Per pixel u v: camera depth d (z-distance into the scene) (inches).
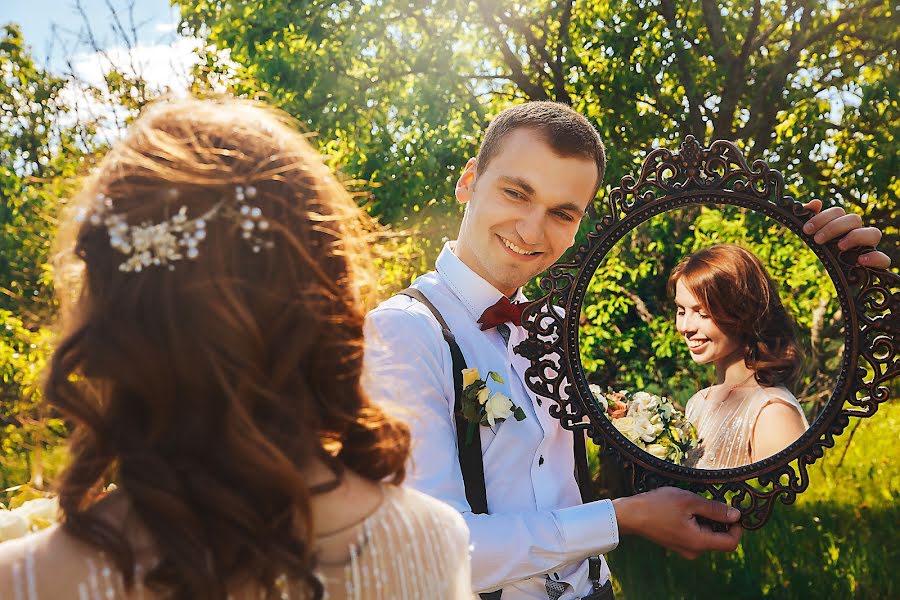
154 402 31.4
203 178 32.8
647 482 78.1
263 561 31.5
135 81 194.1
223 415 31.8
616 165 183.6
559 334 76.7
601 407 77.2
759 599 152.9
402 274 177.3
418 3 196.7
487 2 197.6
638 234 76.7
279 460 31.9
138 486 30.6
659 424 77.4
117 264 32.1
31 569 30.9
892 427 143.8
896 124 175.2
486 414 72.6
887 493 153.5
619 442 77.1
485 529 70.2
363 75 206.4
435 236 192.2
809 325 76.7
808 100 186.1
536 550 71.0
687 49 189.5
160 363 31.2
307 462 34.3
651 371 77.4
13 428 159.6
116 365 31.1
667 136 192.4
